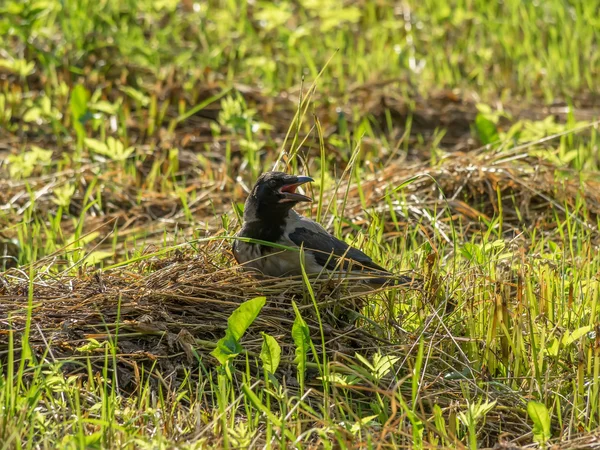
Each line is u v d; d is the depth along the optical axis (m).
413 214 12.91
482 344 9.49
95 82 17.30
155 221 13.64
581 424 8.38
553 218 13.25
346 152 15.44
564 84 19.14
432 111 17.47
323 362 8.42
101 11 19.77
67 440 7.13
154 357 8.75
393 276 9.68
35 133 16.28
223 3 22.17
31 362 8.38
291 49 19.00
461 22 21.45
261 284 9.91
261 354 8.22
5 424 7.34
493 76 19.41
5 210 13.70
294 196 9.96
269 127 15.48
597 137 16.41
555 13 21.73
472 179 13.59
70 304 9.33
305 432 7.70
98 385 8.38
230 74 18.36
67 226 13.44
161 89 17.14
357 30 21.33
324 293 9.73
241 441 7.42
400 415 8.23
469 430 7.86
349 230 12.62
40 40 18.66
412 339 9.34
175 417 8.09
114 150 14.49
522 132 14.97
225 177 14.46
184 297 9.34
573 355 9.26
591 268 10.95
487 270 10.31
